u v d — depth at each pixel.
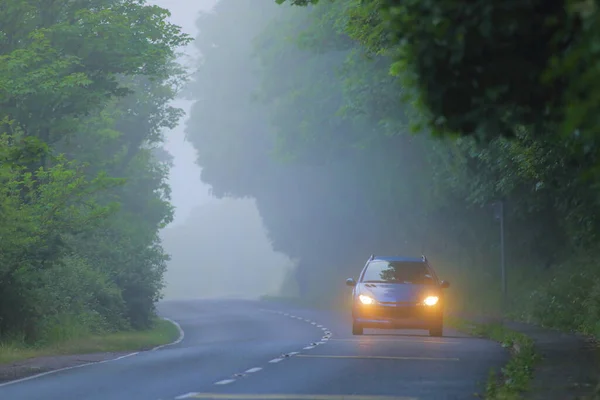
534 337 45.78
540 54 13.49
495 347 42.91
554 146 34.28
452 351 40.41
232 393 25.55
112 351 51.91
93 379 30.56
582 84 9.34
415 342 46.78
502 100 14.16
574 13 10.09
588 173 11.00
